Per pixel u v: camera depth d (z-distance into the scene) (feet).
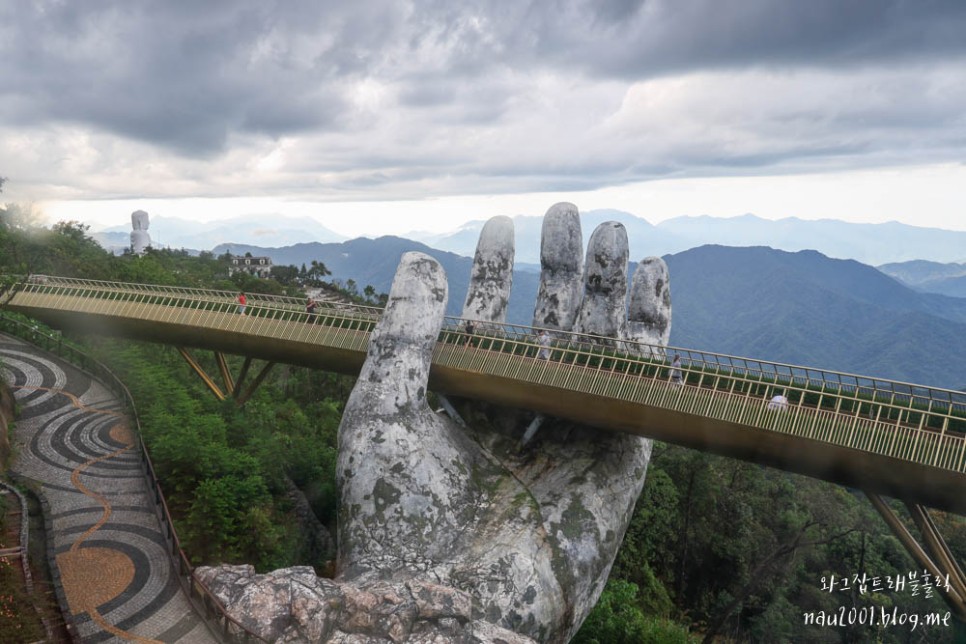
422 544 88.02
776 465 86.48
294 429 169.68
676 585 181.78
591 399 94.17
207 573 67.87
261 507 93.56
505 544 89.61
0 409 99.55
